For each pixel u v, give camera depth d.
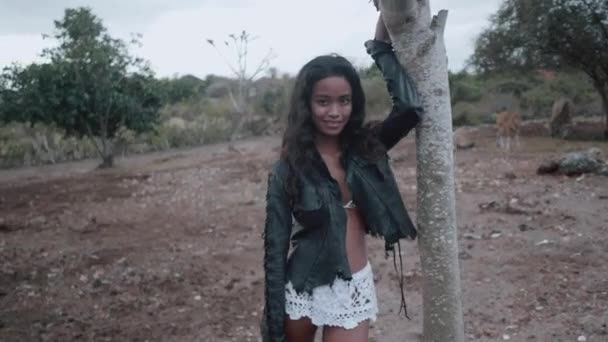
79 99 22.92
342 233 2.46
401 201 2.55
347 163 2.51
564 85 35.59
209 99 45.09
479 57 26.55
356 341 2.51
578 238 7.48
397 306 5.58
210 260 7.51
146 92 25.31
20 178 20.77
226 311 5.70
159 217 10.65
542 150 19.39
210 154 25.38
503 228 8.22
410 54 2.47
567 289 5.70
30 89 22.66
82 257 7.93
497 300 5.56
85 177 18.66
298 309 2.50
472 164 15.74
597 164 12.19
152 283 6.62
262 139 33.19
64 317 5.69
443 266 2.53
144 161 24.98
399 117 2.47
